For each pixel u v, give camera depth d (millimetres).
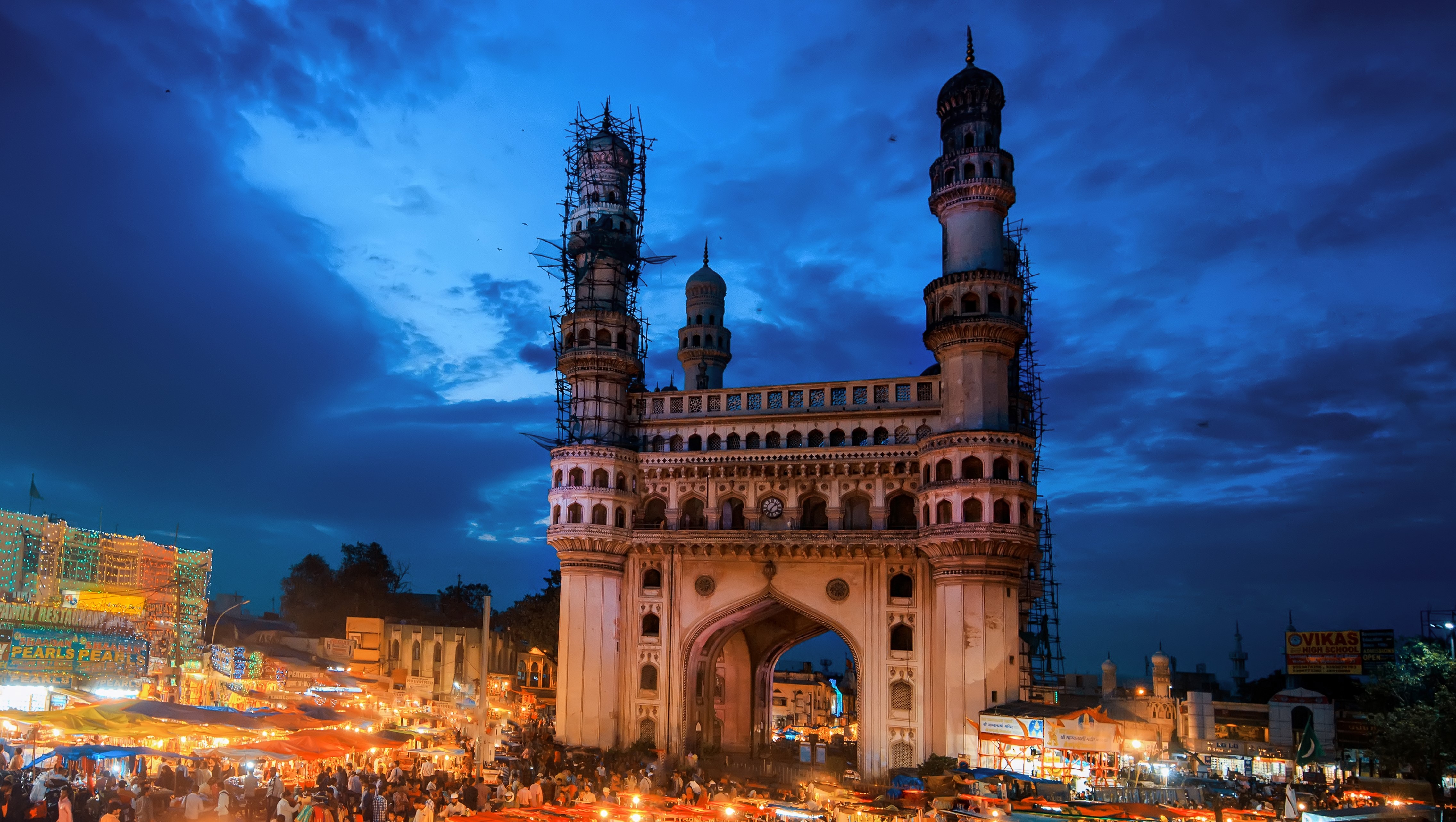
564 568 60500
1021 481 53156
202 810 29766
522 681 85438
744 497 60250
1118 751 42469
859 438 59188
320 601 97500
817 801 40062
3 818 26656
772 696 77500
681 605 59719
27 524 51969
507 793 39531
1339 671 60000
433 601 107625
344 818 31156
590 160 66875
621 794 40812
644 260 66688
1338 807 35938
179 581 55438
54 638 45344
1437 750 44562
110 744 36625
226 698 53562
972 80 58969
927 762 51344
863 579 57000
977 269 56656
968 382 55656
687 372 83688
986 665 51406
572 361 62938
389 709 62344
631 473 61656
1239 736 53094
